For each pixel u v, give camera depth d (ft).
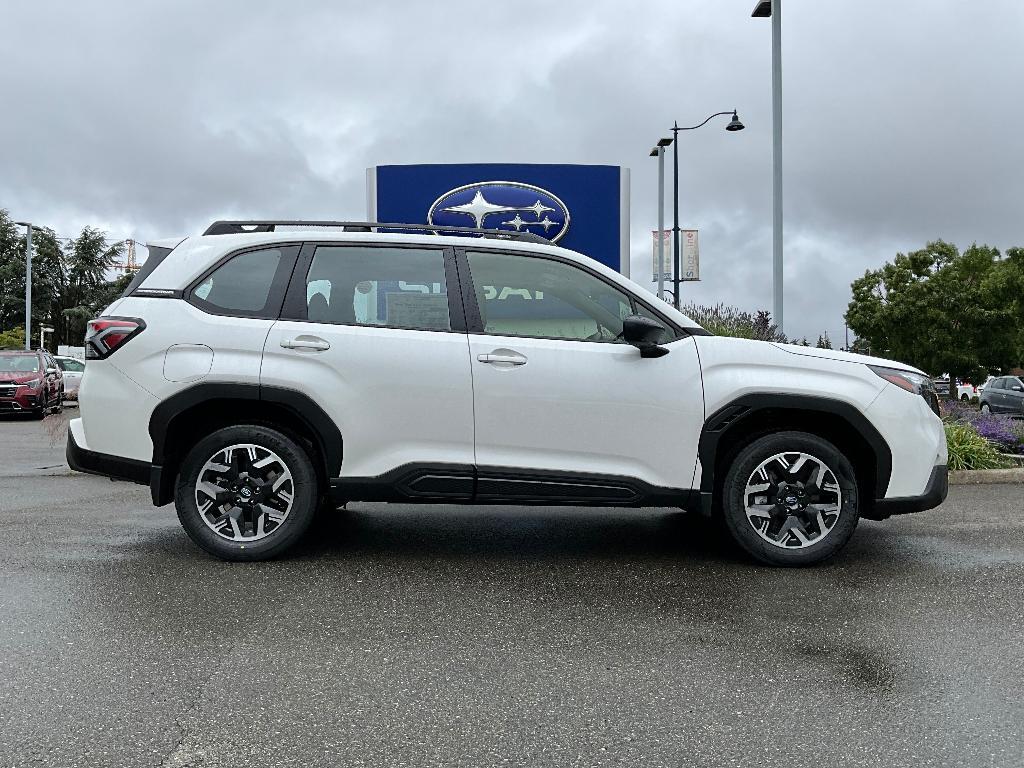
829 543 15.51
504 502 15.51
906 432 15.49
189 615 12.61
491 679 10.35
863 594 14.03
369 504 22.12
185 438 15.96
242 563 15.58
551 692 9.97
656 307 15.93
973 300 116.26
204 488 15.43
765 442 15.39
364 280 15.79
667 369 15.42
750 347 15.67
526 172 43.91
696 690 10.05
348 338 15.35
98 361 15.51
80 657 10.85
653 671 10.64
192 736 8.74
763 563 15.84
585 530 19.06
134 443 15.28
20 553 16.28
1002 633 12.13
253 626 12.17
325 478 16.01
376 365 15.24
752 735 8.89
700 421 15.35
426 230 16.51
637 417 15.33
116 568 15.16
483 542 17.74
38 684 9.99
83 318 235.61
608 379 15.30
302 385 15.14
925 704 9.68
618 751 8.52
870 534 18.92
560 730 8.98
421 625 12.34
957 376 118.32
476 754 8.43
